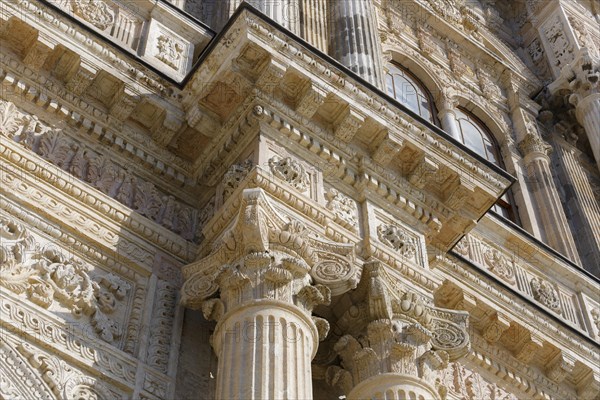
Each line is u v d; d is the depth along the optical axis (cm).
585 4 3050
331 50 1973
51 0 1647
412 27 2595
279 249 1371
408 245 1529
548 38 2862
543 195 2367
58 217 1387
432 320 1458
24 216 1359
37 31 1480
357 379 1382
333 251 1414
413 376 1360
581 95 2638
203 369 1374
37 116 1482
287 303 1318
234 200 1430
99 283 1374
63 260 1355
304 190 1478
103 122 1528
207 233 1466
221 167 1546
